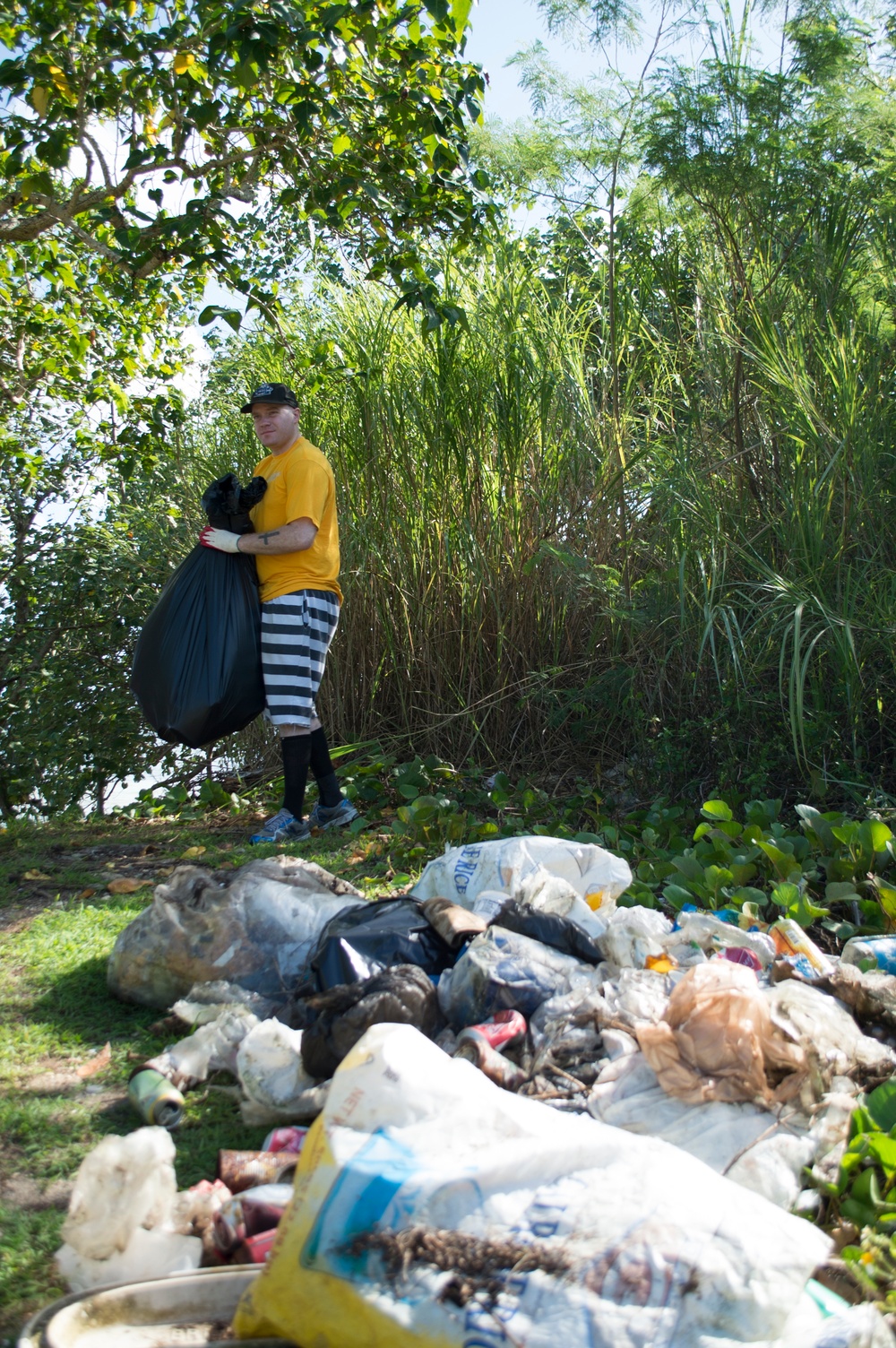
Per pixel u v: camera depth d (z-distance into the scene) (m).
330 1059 2.07
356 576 5.73
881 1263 1.54
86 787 7.49
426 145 4.93
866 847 3.36
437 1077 1.54
